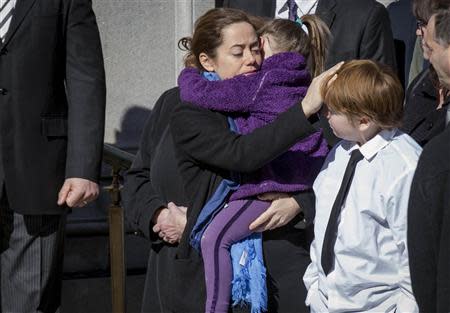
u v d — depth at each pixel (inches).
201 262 252.2
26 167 307.1
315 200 252.1
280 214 249.9
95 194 308.8
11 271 313.0
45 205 308.0
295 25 264.4
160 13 418.6
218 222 249.3
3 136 307.1
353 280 234.4
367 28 349.4
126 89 415.8
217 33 253.6
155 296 272.5
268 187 249.0
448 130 192.1
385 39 353.4
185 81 254.5
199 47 257.6
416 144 239.0
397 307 231.5
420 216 190.5
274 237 254.5
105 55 412.5
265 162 242.7
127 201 276.5
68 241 397.7
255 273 247.9
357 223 233.5
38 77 306.3
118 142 413.4
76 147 306.8
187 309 253.3
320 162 255.4
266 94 249.6
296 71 253.6
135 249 406.6
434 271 191.3
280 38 260.5
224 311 247.8
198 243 251.0
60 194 307.1
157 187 268.8
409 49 380.5
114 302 341.1
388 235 232.5
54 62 308.5
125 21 414.6
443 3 199.2
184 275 253.0
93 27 313.7
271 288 252.7
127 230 395.5
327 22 352.5
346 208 236.4
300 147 254.1
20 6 307.1
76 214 399.5
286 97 250.2
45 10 306.8
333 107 233.0
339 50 349.4
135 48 416.5
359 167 236.2
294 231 256.4
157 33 419.2
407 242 194.9
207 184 252.5
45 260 314.0
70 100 309.6
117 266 339.6
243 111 250.1
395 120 232.5
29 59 305.4
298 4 359.6
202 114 249.8
